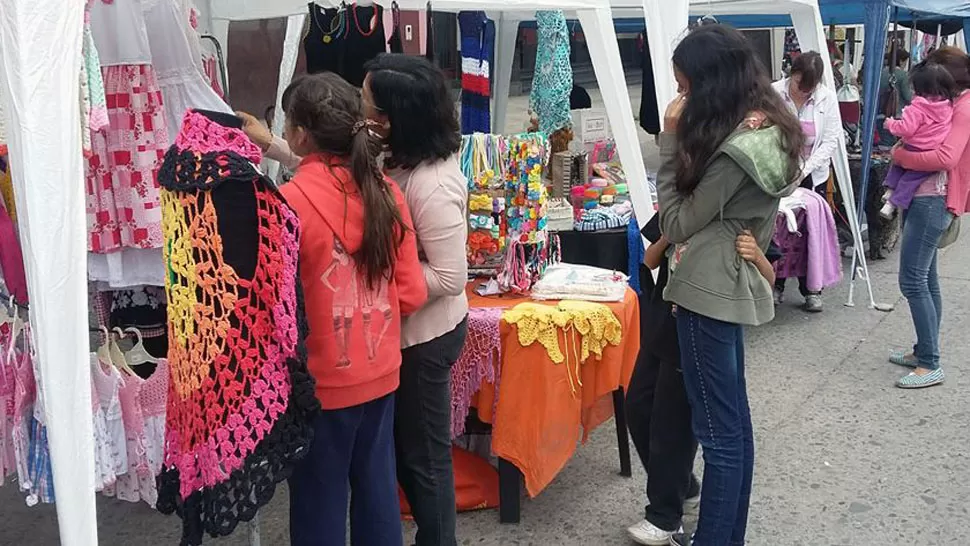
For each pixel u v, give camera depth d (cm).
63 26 181
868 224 691
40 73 176
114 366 251
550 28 417
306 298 196
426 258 228
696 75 223
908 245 430
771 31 1013
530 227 316
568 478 350
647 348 279
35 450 236
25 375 232
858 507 325
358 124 197
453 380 296
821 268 546
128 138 252
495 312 296
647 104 679
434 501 243
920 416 406
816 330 536
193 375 172
